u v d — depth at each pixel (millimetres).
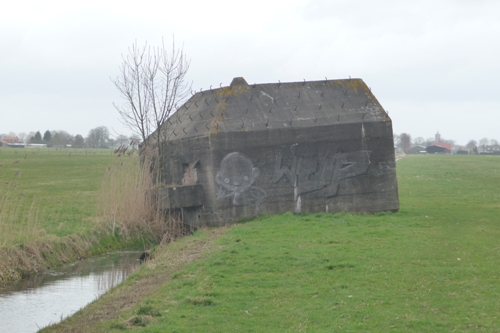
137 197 25594
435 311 12023
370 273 15250
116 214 25281
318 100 27828
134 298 14695
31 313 14906
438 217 25844
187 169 27188
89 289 17406
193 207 26000
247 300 13227
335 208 27016
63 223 24781
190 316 12219
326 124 26938
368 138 27438
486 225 23484
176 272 16281
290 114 27000
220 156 25719
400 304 12531
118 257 22359
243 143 25953
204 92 28812
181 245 21297
